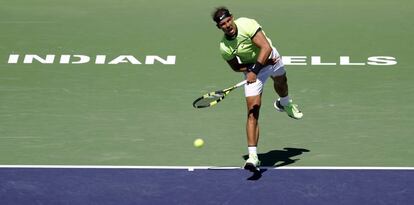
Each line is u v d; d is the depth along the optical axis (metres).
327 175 37.88
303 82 48.06
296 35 54.34
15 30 55.38
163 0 60.91
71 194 36.22
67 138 41.91
